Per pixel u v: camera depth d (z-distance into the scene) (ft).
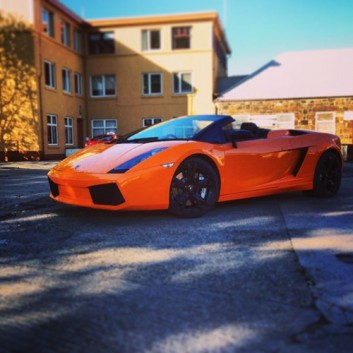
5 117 60.95
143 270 8.81
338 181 18.52
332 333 6.18
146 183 12.64
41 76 61.41
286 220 13.47
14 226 12.89
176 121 16.19
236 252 9.97
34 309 7.08
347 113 66.54
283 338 6.06
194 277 8.38
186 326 6.41
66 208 15.69
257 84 71.97
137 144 14.42
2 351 5.80
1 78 60.54
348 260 9.34
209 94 76.07
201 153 13.89
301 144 16.96
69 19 72.02
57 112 66.69
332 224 12.87
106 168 12.91
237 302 7.21
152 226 12.68
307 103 67.67
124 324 6.50
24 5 59.16
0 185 24.89
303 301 7.23
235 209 15.44
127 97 78.38
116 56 77.97
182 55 76.38
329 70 72.69
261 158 15.60
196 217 13.87
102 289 7.85
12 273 8.76
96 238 11.36
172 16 75.10
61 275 8.61
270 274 8.49
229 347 5.83
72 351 5.78
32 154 60.59
